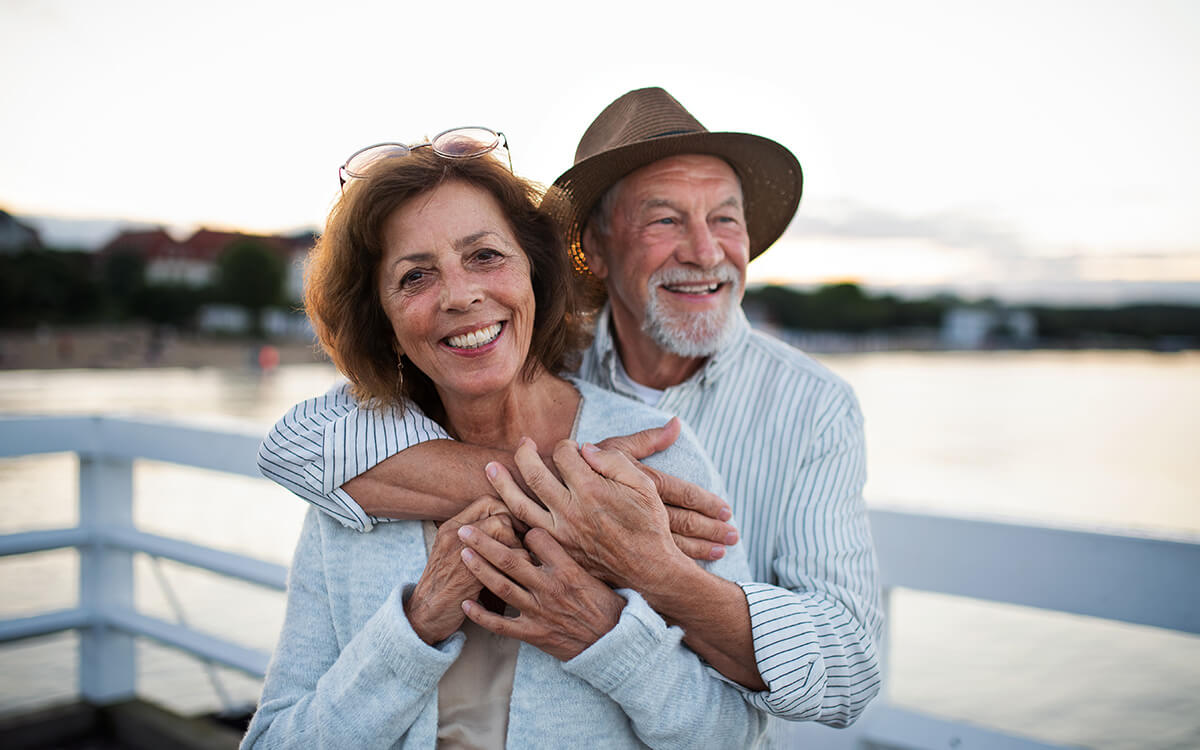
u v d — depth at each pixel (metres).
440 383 1.14
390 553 1.17
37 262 90.25
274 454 1.16
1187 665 5.50
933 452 22.55
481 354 1.11
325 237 1.17
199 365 71.12
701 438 1.58
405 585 1.12
